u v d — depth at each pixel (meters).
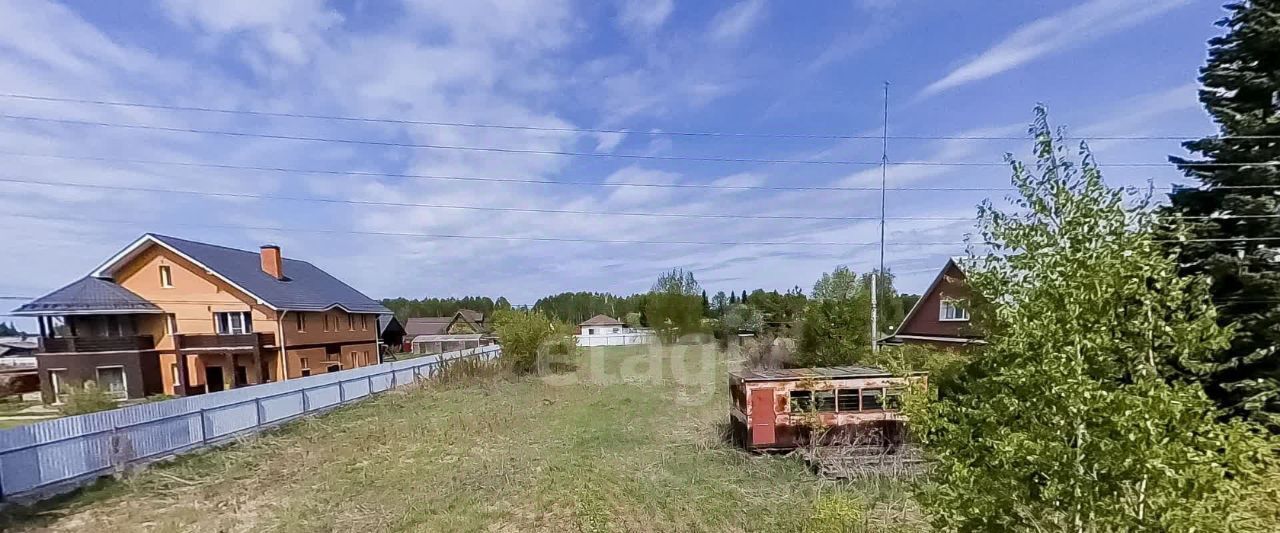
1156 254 2.60
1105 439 2.49
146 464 8.64
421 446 9.94
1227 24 7.27
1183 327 2.52
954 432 3.11
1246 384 6.36
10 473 7.18
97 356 19.06
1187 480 2.38
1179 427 2.47
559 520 6.38
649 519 6.36
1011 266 2.88
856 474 7.50
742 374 9.32
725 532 6.00
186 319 20.62
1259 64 7.11
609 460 8.77
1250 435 2.53
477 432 10.98
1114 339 2.62
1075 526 2.63
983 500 2.85
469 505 6.85
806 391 8.70
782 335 25.52
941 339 19.67
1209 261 6.99
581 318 63.81
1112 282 2.53
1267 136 6.77
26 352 30.72
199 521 6.52
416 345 39.19
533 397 15.34
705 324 32.09
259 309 20.62
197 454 9.50
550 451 9.43
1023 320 2.73
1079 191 2.68
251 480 8.09
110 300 19.56
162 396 19.34
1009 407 2.81
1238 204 6.93
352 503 7.02
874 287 16.28
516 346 20.31
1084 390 2.44
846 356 16.77
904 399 3.61
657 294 32.66
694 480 7.70
